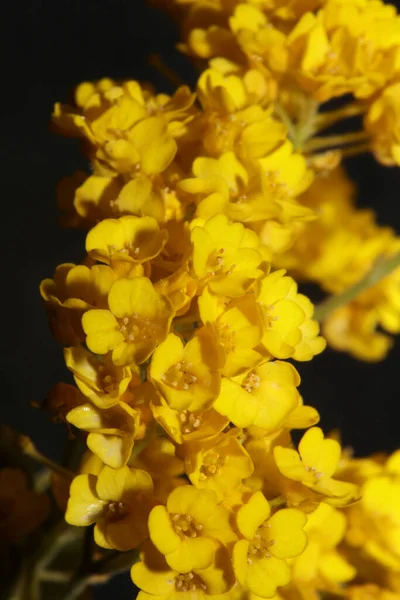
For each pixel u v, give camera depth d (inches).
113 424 4.9
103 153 5.2
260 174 5.3
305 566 5.6
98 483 4.8
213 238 5.0
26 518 5.5
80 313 4.9
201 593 4.8
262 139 5.4
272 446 5.1
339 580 5.7
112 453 4.8
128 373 4.8
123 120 5.3
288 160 5.5
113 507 4.9
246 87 5.6
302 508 5.0
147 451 5.1
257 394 5.0
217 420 4.9
